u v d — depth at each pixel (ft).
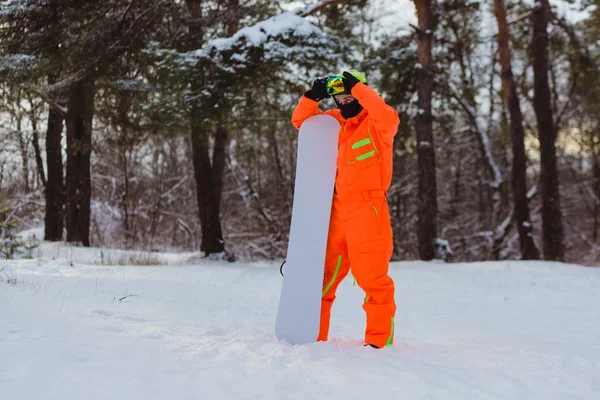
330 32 49.08
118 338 9.58
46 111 57.00
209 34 50.26
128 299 15.23
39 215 77.10
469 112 63.36
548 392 8.24
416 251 78.89
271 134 46.03
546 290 25.96
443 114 57.82
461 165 88.48
